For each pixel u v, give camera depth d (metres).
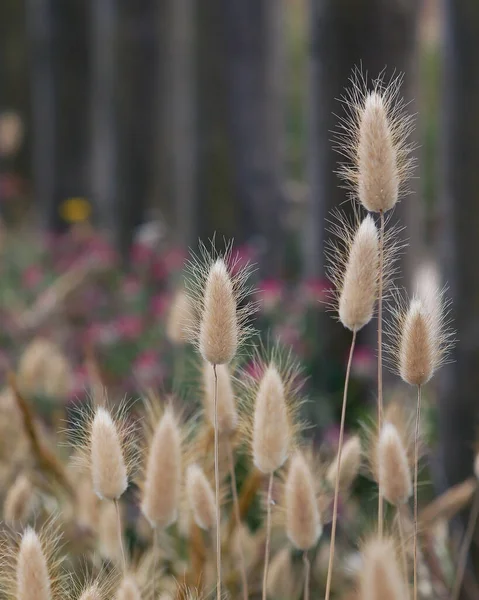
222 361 2.01
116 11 10.70
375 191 1.98
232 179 8.26
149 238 8.54
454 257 4.17
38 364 4.06
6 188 14.88
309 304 5.94
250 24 8.15
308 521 2.22
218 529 2.09
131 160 10.84
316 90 6.12
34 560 1.85
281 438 2.19
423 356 2.06
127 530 3.45
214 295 2.00
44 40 12.95
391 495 2.15
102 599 2.11
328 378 5.61
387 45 5.91
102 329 6.74
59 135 12.86
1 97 17.69
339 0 5.89
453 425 4.22
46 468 3.21
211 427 2.70
